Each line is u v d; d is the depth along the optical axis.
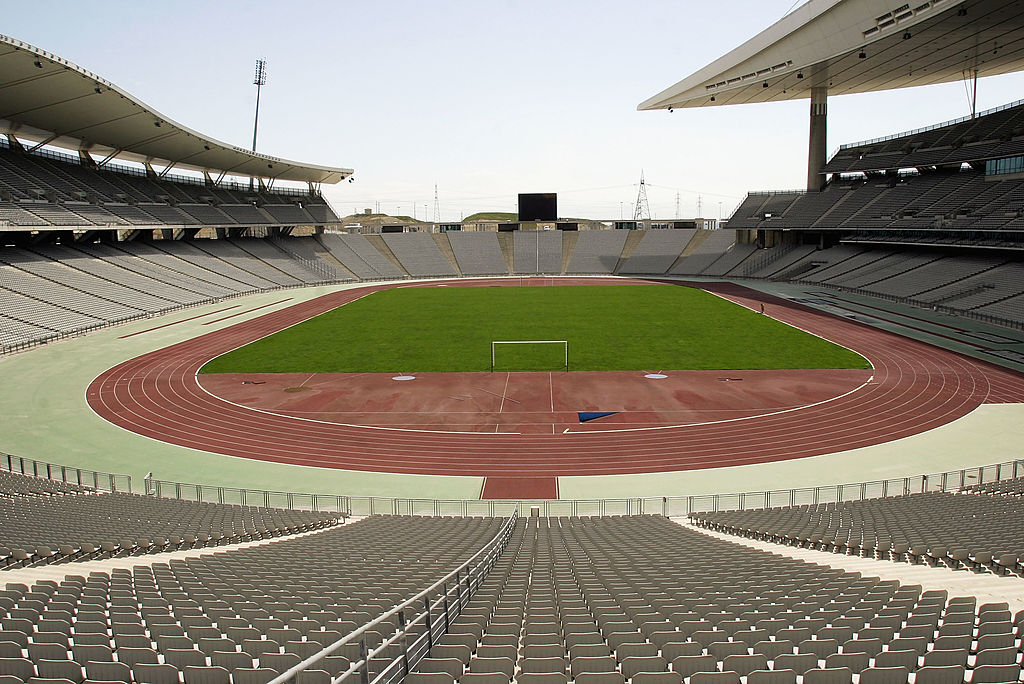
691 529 17.12
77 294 54.03
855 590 9.59
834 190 80.06
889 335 45.84
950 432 26.44
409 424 28.84
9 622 7.46
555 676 6.10
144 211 68.19
